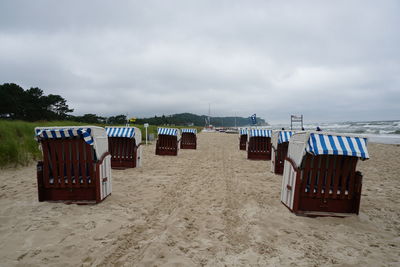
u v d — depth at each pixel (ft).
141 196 19.84
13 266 9.61
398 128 168.86
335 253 11.39
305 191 16.24
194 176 28.07
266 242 12.35
